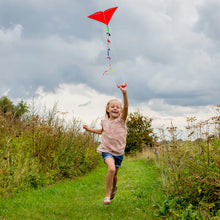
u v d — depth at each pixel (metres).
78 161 7.96
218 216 3.23
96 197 5.28
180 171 4.11
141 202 4.46
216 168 3.78
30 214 3.88
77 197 5.25
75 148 8.12
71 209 4.24
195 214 3.37
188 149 4.24
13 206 4.25
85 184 6.62
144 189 5.47
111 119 4.51
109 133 4.32
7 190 5.02
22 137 6.82
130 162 12.62
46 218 3.74
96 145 10.39
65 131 8.12
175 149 4.23
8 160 5.50
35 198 4.83
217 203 3.63
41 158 6.72
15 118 7.50
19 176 5.41
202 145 4.24
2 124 6.68
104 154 4.27
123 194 5.31
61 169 7.04
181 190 3.91
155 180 6.04
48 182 6.14
